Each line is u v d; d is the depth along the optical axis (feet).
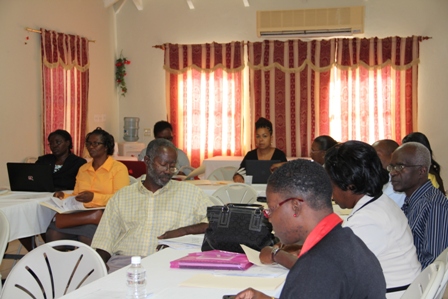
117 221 9.91
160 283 6.38
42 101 22.02
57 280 7.08
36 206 13.56
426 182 8.32
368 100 25.21
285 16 25.50
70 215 13.24
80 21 24.67
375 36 25.17
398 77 24.82
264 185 15.88
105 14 26.89
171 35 27.37
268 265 6.97
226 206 8.02
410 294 5.68
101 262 6.95
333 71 25.61
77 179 14.35
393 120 25.00
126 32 27.96
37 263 7.06
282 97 25.96
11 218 12.82
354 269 4.05
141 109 28.07
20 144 20.83
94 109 25.99
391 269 6.39
